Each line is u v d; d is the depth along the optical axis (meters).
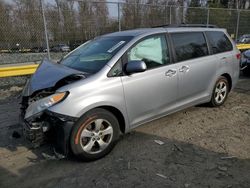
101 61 3.83
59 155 3.50
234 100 6.11
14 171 3.44
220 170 3.32
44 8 8.45
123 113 3.79
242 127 4.61
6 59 8.36
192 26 5.07
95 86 3.49
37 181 3.23
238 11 14.20
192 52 4.78
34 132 3.34
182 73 4.49
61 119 3.27
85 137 3.50
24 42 8.53
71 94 3.32
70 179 3.24
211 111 5.36
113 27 9.91
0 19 8.14
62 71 3.76
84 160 3.56
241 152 3.75
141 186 3.06
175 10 11.63
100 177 3.26
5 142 4.22
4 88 7.62
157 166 3.45
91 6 9.35
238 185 3.03
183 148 3.89
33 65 8.24
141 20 10.64
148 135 4.34
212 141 4.10
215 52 5.25
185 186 3.04
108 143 3.70
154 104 4.16
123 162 3.57
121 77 3.73
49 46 8.82
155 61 4.18
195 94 4.88
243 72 8.87
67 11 8.96
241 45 13.34
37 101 3.39
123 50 3.84
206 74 4.98
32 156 3.79
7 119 5.17
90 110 3.47
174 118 5.02
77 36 9.28
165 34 4.41
